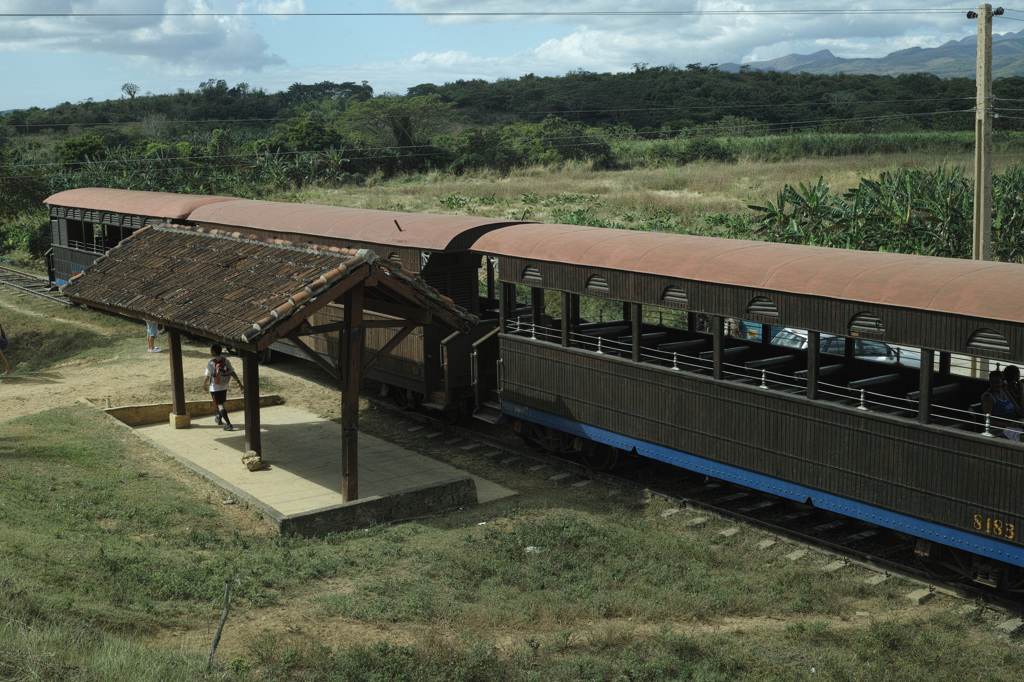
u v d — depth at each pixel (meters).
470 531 11.66
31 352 25.33
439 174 65.19
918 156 61.84
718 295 11.56
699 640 8.45
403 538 11.30
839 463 10.45
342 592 9.33
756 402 11.32
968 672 7.97
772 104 98.44
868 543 11.25
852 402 10.88
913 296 9.48
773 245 12.01
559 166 68.19
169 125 102.56
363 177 64.88
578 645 8.30
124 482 12.52
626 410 13.10
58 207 30.45
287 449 15.30
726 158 69.25
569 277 13.66
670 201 42.75
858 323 10.04
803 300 10.56
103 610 7.79
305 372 20.66
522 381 14.88
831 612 9.36
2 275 37.31
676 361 12.46
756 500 12.81
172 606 8.38
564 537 11.34
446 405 15.68
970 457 9.15
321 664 7.32
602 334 15.01
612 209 41.31
